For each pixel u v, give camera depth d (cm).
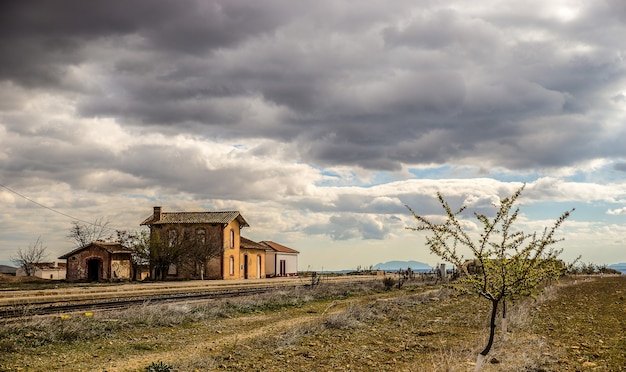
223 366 1290
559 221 1055
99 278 5975
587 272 6750
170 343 1652
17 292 3344
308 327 1895
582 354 1318
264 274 7944
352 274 8844
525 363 1204
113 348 1549
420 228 1087
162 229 6656
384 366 1260
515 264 1059
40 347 1524
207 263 6531
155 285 4672
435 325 1961
